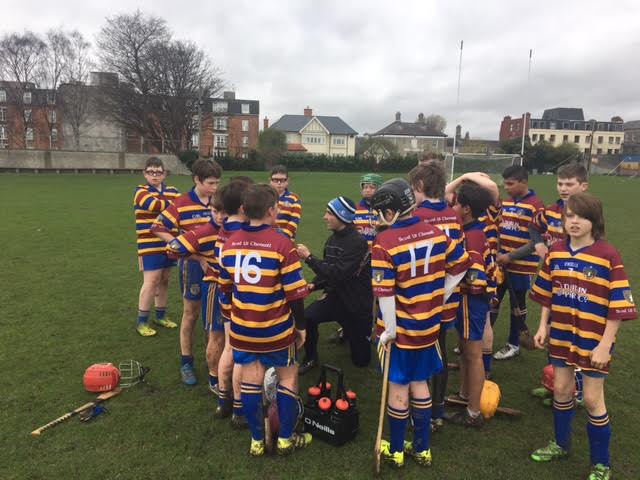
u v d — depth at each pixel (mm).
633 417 3783
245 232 3037
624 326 5828
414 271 2896
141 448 3252
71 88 44094
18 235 10906
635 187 31047
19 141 49000
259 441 3170
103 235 11211
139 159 39406
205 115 47469
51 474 2959
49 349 4863
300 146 74312
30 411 3676
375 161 53656
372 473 3045
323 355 4992
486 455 3264
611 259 2820
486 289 3387
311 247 10344
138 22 42062
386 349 2998
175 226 4281
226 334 3539
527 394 4176
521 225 4816
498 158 30641
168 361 4672
